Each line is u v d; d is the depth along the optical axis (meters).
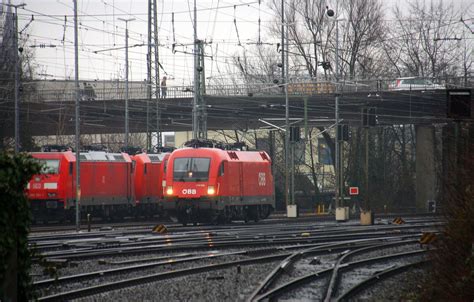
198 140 119.38
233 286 51.06
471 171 45.91
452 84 158.75
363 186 173.75
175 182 116.06
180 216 117.88
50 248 75.44
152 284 51.72
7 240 27.81
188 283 52.34
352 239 89.50
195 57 127.19
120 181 130.75
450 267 43.72
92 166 125.00
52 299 43.25
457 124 54.16
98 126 171.62
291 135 142.12
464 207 43.59
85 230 104.75
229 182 118.31
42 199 117.56
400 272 58.56
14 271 28.16
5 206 27.94
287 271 59.12
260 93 156.12
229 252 73.19
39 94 158.25
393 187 180.12
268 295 45.19
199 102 130.75
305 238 86.56
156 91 144.12
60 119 152.00
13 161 28.34
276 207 175.88
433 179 165.38
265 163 131.38
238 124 178.88
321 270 60.78
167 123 173.25
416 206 168.88
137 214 138.88
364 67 170.12
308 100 154.88
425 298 43.59
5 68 145.50
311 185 194.25
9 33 144.50
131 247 75.50
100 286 48.09
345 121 169.00
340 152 138.25
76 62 110.56
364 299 45.56
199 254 71.12
